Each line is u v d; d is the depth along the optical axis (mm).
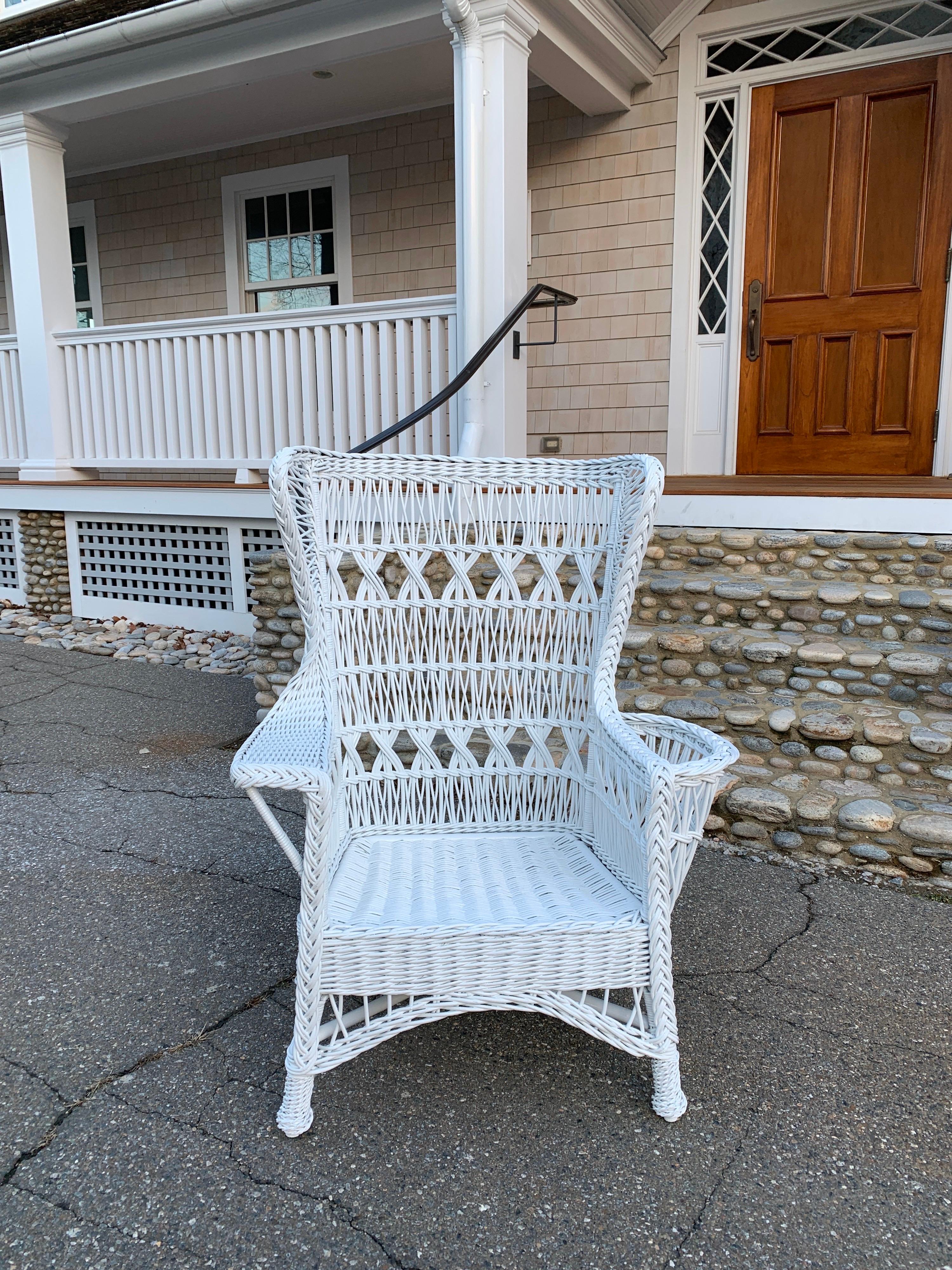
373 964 1449
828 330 4938
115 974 1977
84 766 3318
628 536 1839
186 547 5707
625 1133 1519
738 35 4891
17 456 5938
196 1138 1496
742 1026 1796
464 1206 1364
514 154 4012
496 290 4047
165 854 2590
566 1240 1307
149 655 4965
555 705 1997
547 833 1957
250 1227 1325
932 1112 1569
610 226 5383
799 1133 1519
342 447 4723
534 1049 1748
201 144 6555
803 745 2814
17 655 5023
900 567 3336
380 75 5285
